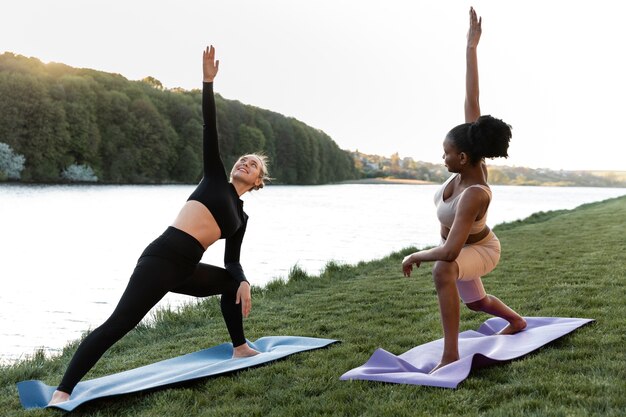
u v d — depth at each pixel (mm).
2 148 53750
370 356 4082
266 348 4539
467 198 3512
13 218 24234
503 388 3078
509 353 3656
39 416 3234
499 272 7672
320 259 13867
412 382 3275
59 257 14164
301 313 6133
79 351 3467
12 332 7207
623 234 11656
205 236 3807
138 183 67125
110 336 3484
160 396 3447
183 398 3412
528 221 19641
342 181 123562
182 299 8930
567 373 3260
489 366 3496
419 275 8375
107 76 72750
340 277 9102
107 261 13633
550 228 14930
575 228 14281
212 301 7414
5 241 17047
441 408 2895
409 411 2877
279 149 93312
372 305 6203
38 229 20484
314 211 34375
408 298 6453
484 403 2914
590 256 8641
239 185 4133
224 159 80688
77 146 60812
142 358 4820
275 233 20547
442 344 4105
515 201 54500
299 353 4223
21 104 55688
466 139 3555
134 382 3766
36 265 12867
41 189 48875
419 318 5379
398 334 4754
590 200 60594
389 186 125250
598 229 13430
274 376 3729
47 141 57438
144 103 68062
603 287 5965
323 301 6793
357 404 3076
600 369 3275
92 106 62375
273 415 3051
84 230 20516
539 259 8805
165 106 73438
